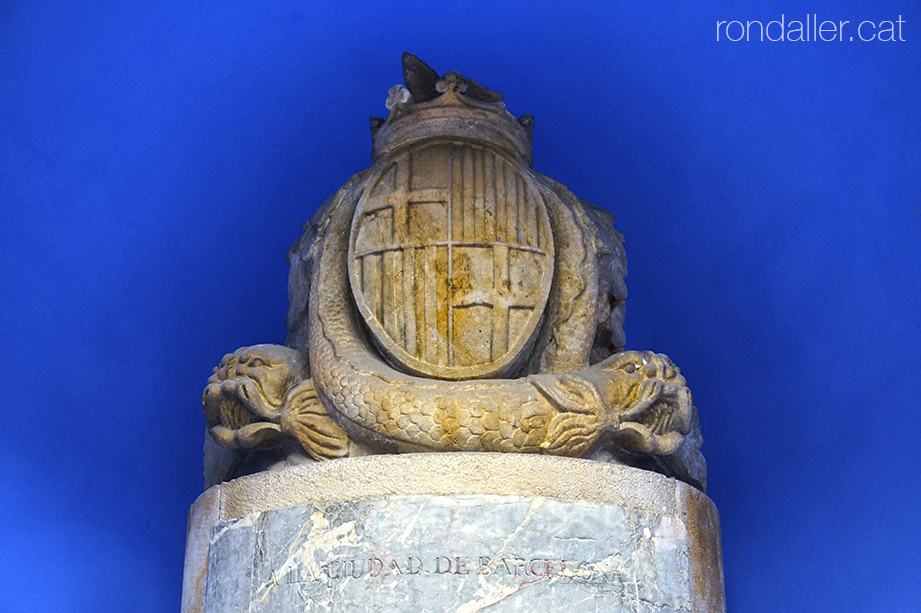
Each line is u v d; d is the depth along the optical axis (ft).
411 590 9.57
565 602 9.64
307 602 9.78
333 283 11.43
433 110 11.80
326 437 10.73
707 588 10.59
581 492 10.05
